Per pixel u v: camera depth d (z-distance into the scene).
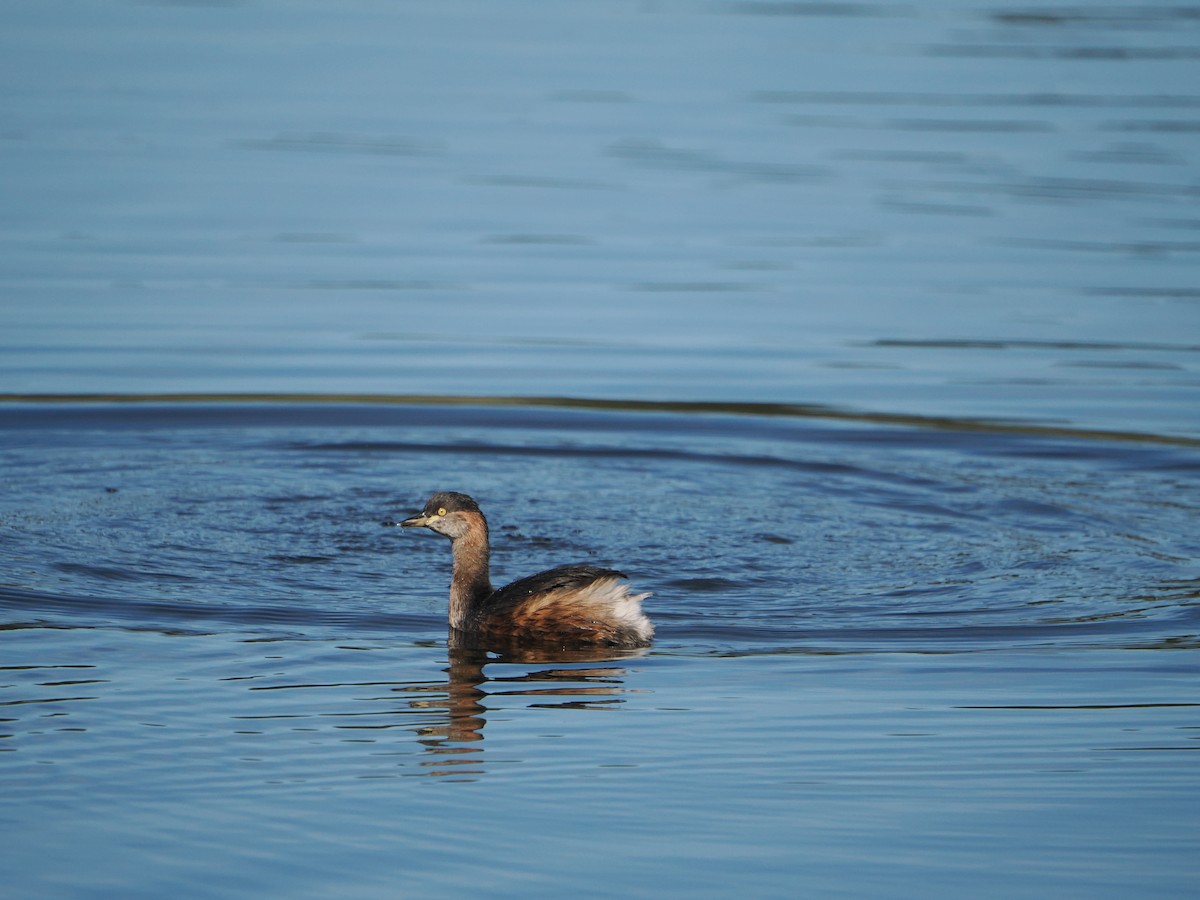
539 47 38.78
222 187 27.20
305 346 20.48
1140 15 42.41
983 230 25.52
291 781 9.34
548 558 14.12
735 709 10.59
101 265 23.28
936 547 14.48
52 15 40.44
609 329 21.52
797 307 22.31
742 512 15.53
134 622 12.08
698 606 12.90
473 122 31.77
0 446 17.11
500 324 21.58
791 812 9.05
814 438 17.86
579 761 9.72
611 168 28.86
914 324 21.64
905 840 8.73
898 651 11.82
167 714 10.27
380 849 8.53
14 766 9.39
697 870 8.38
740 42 39.47
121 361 19.73
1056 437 17.72
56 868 8.24
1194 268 23.56
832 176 28.42
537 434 18.02
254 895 8.02
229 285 22.72
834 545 14.54
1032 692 10.93
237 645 11.70
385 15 42.31
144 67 35.25
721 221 26.14
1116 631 12.23
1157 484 16.42
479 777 9.45
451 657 11.66
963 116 32.28
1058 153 29.48
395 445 17.66
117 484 15.95
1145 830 8.86
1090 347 20.70
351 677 11.13
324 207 26.39
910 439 17.81
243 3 43.28
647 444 17.77
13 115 31.03
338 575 13.63
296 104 32.72
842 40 39.56
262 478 16.38
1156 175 28.02
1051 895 8.12
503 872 8.32
